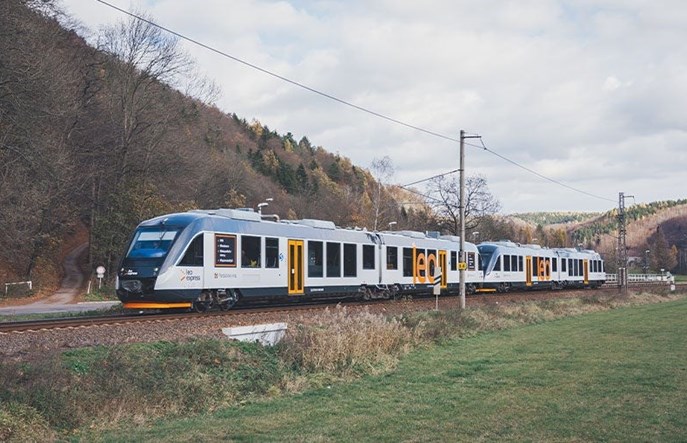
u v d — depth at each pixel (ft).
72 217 186.80
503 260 161.07
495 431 32.73
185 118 203.82
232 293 83.25
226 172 244.22
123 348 44.78
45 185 139.74
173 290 75.15
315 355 52.19
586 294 155.12
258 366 49.57
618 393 42.14
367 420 35.99
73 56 174.29
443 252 132.67
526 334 81.46
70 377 38.78
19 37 113.91
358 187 442.91
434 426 34.14
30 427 33.71
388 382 48.47
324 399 42.60
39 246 167.22
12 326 61.16
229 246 81.92
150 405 39.32
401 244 118.52
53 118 134.10
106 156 182.19
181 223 77.92
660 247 484.33
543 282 182.19
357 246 106.52
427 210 312.71
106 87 183.93
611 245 654.12
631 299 149.07
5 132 120.67
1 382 35.45
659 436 31.14
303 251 94.38
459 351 65.62
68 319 68.03
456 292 143.43
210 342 49.67
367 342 57.57
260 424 35.47
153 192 177.37
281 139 488.44
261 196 289.33
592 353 62.03
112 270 174.60
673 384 45.09
